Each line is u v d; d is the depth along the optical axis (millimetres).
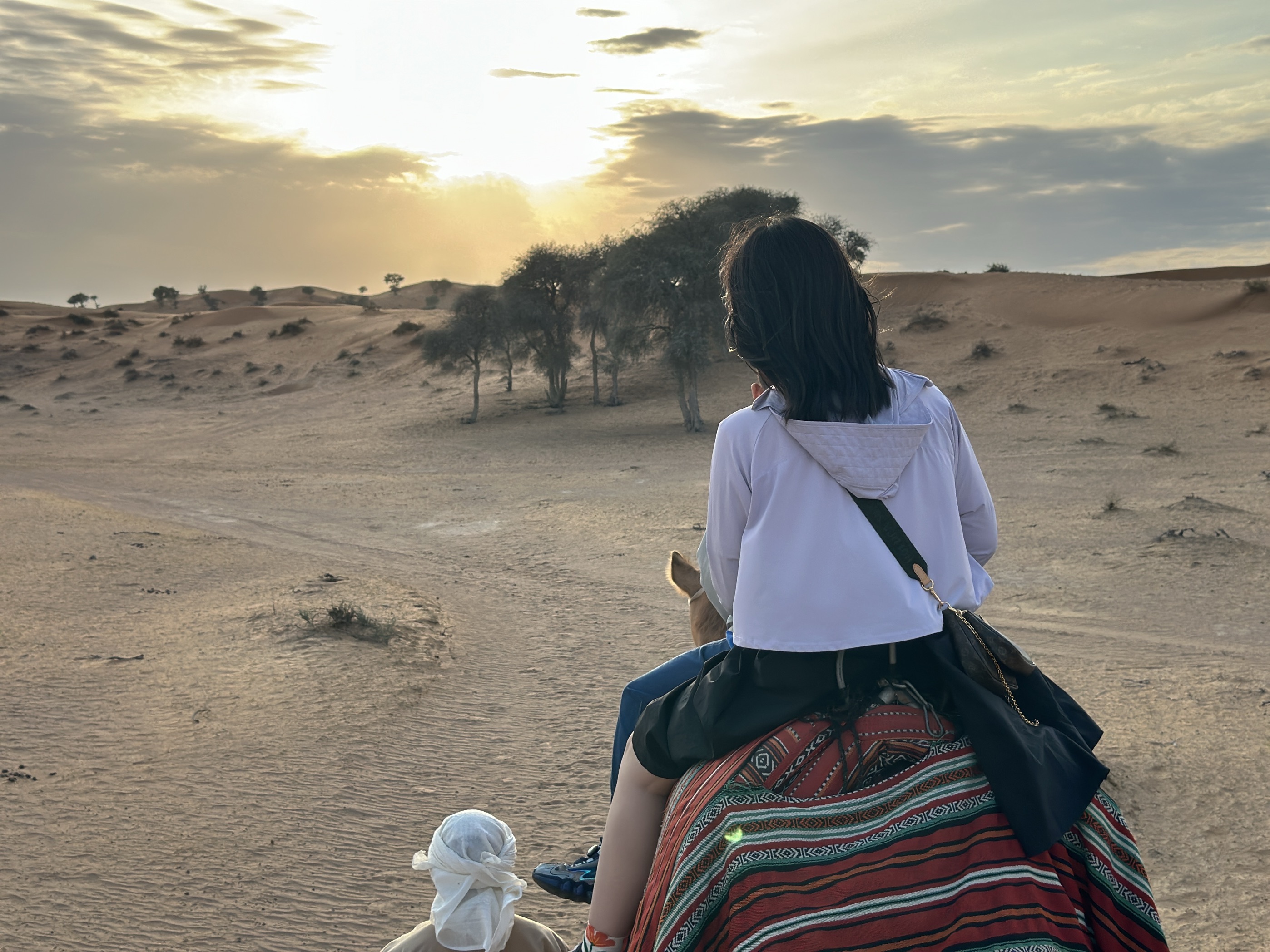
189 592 19094
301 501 35469
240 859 7559
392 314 97688
